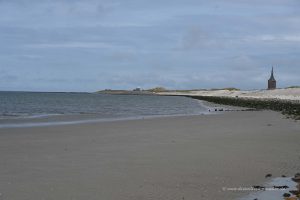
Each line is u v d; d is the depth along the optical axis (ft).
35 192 28.02
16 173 33.94
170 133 68.13
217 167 37.45
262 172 35.45
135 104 256.32
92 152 45.70
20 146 50.03
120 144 53.11
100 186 29.94
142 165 38.19
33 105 203.31
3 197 26.61
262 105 217.36
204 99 374.84
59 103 244.22
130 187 29.71
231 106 232.12
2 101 251.39
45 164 38.09
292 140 58.39
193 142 55.72
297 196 27.12
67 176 33.09
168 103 285.64
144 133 67.77
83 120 98.84
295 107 173.06
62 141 55.62
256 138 60.85
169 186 30.19
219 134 66.85
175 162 39.88
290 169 36.88
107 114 131.75
